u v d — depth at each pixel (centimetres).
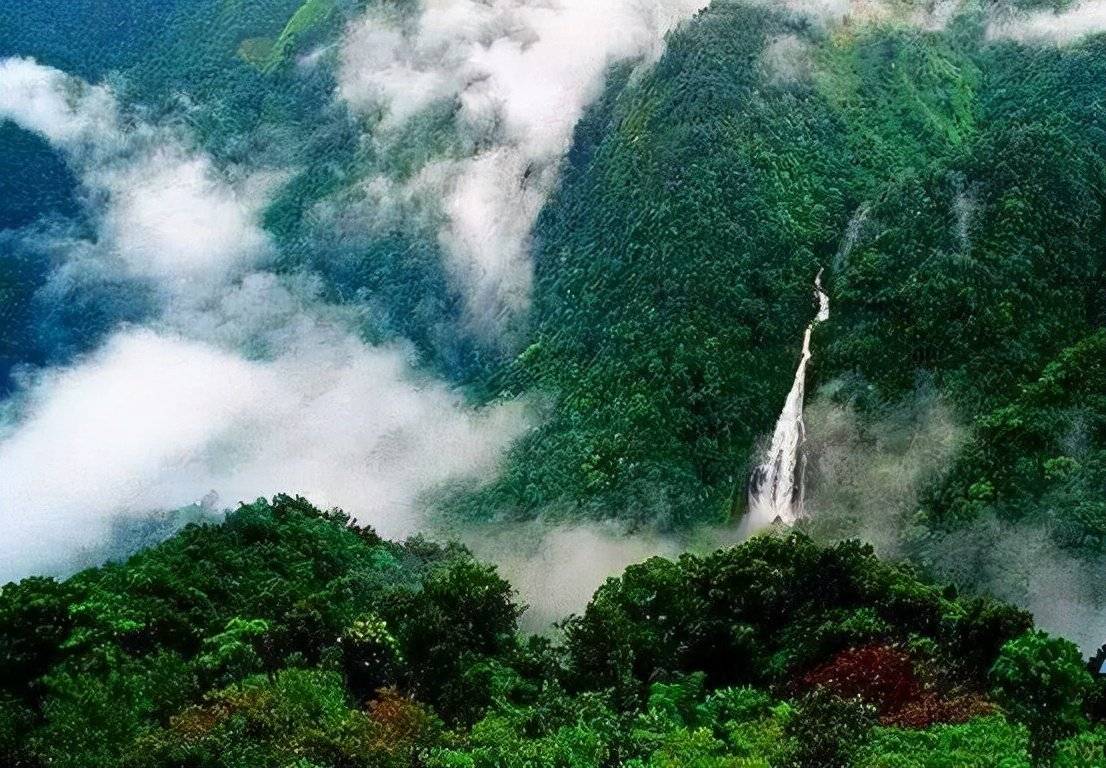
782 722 2575
